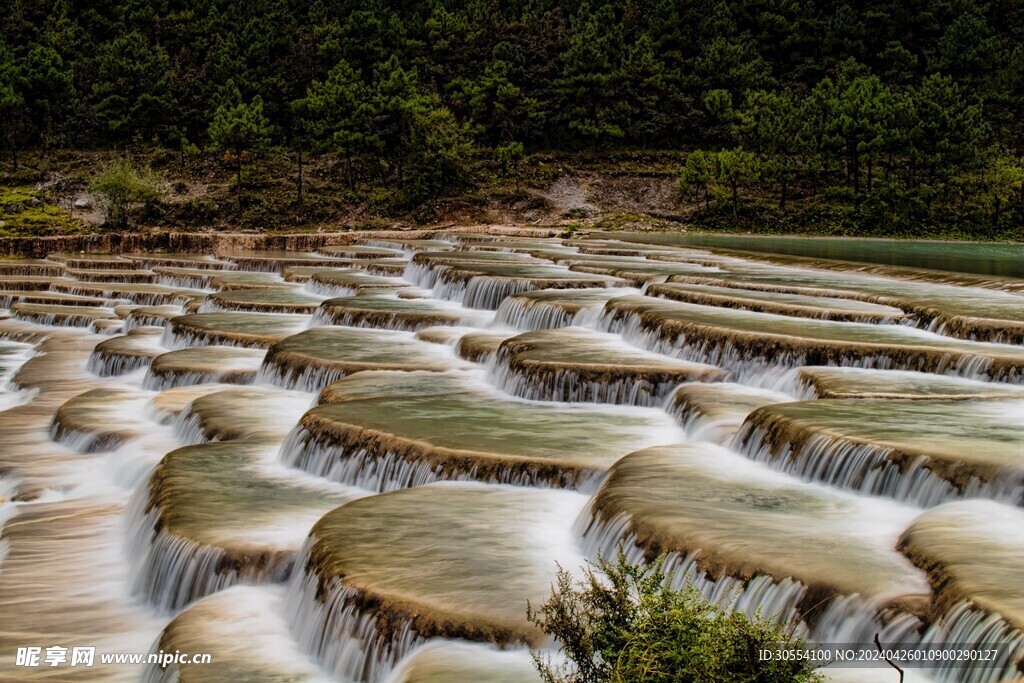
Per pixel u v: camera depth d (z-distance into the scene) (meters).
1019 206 97.62
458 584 16.42
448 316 40.12
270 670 15.91
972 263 58.47
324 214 104.81
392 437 23.61
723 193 100.88
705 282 41.66
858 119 100.38
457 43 124.00
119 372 40.03
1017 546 15.14
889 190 98.81
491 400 28.17
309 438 24.91
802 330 30.38
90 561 21.70
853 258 62.16
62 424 30.86
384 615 15.73
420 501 20.55
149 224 99.88
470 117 116.75
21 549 22.20
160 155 111.94
